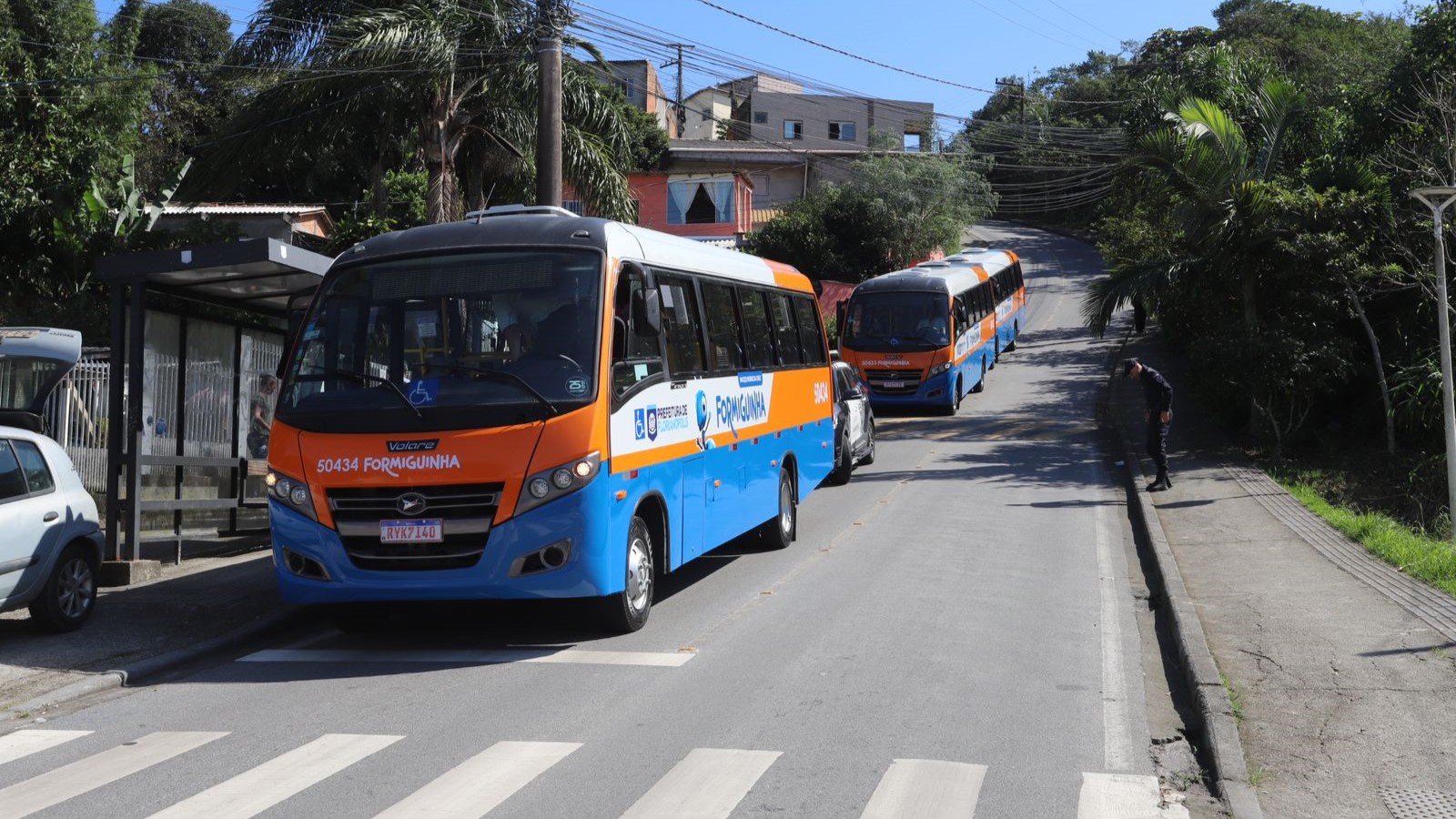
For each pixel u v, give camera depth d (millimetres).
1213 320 25016
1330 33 53406
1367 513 15023
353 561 8734
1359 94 24516
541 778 6027
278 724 7180
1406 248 20000
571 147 21703
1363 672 7715
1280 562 11750
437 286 9156
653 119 50688
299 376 9141
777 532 13383
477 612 10602
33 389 13773
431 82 20609
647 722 7035
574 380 8766
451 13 20875
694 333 11016
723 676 8078
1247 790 5758
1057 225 77750
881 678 7984
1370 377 21391
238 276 12188
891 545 13562
